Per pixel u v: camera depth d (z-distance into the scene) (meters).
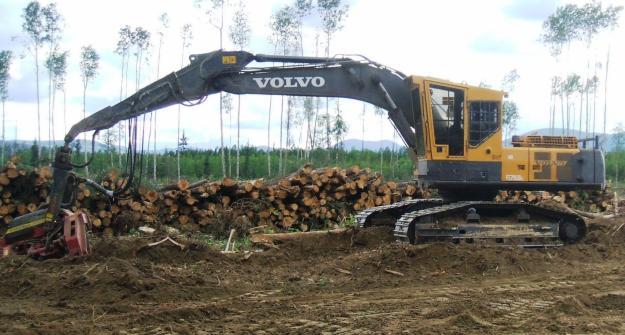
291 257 11.43
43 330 6.38
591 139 12.70
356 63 11.75
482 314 7.34
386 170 34.72
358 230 12.41
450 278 9.51
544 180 11.90
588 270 10.30
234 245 13.25
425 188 11.90
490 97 11.73
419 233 11.40
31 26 33.41
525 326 6.88
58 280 8.30
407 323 6.95
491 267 10.01
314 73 11.63
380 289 8.82
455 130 11.69
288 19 31.11
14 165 14.02
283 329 6.68
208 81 11.17
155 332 6.48
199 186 15.54
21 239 9.83
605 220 15.16
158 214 14.97
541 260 10.73
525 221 11.99
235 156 39.19
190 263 10.40
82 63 34.72
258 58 11.34
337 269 9.98
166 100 11.01
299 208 15.97
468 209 11.64
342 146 36.94
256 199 15.62
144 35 32.78
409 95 11.90
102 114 10.55
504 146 12.40
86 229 10.36
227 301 7.96
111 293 7.95
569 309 7.64
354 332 6.57
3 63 35.47
